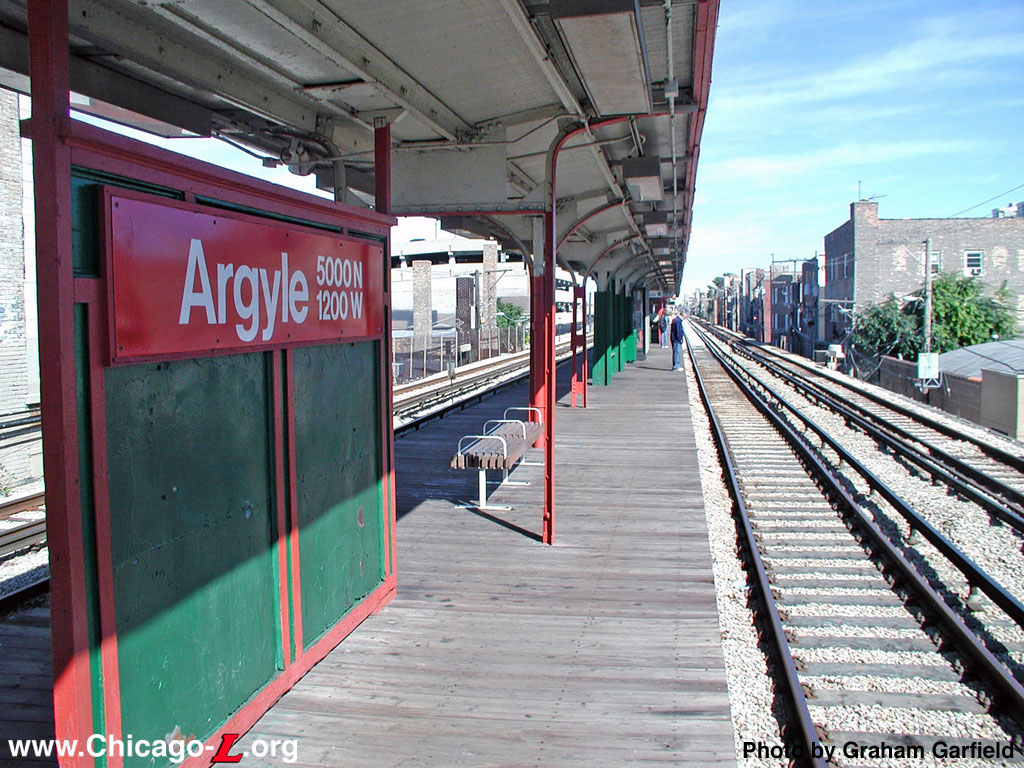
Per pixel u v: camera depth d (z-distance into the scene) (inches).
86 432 107.0
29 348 446.9
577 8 169.0
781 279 2694.4
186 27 170.9
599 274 842.2
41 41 99.4
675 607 213.9
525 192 411.5
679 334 1047.0
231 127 244.7
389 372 216.5
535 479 380.5
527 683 169.2
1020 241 1696.6
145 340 116.5
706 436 533.6
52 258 101.0
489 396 754.8
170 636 126.0
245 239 142.6
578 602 217.3
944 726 159.9
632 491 355.3
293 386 162.9
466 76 224.5
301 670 169.0
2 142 422.6
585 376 667.4
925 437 584.1
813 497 364.8
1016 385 773.3
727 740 147.3
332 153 259.1
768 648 190.9
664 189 512.7
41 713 157.6
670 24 203.9
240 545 146.5
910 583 234.2
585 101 260.8
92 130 104.1
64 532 103.3
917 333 1400.1
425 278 1385.3
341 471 189.5
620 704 160.4
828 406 755.4
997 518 326.0
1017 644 203.8
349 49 184.4
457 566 248.4
